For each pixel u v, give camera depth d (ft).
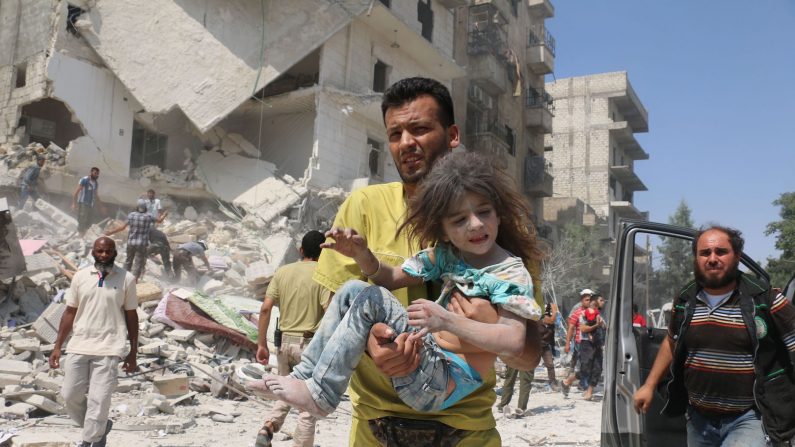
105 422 15.84
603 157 164.55
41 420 20.61
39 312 33.42
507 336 5.67
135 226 42.68
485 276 6.01
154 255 47.42
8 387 22.81
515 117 120.16
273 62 68.08
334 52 71.46
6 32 69.77
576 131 167.73
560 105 170.19
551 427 25.77
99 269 16.69
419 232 6.40
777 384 10.34
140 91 66.80
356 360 5.91
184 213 66.80
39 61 65.62
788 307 10.51
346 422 23.98
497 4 111.14
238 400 25.84
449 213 6.01
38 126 69.51
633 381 13.58
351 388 7.00
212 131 73.00
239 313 34.83
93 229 54.19
